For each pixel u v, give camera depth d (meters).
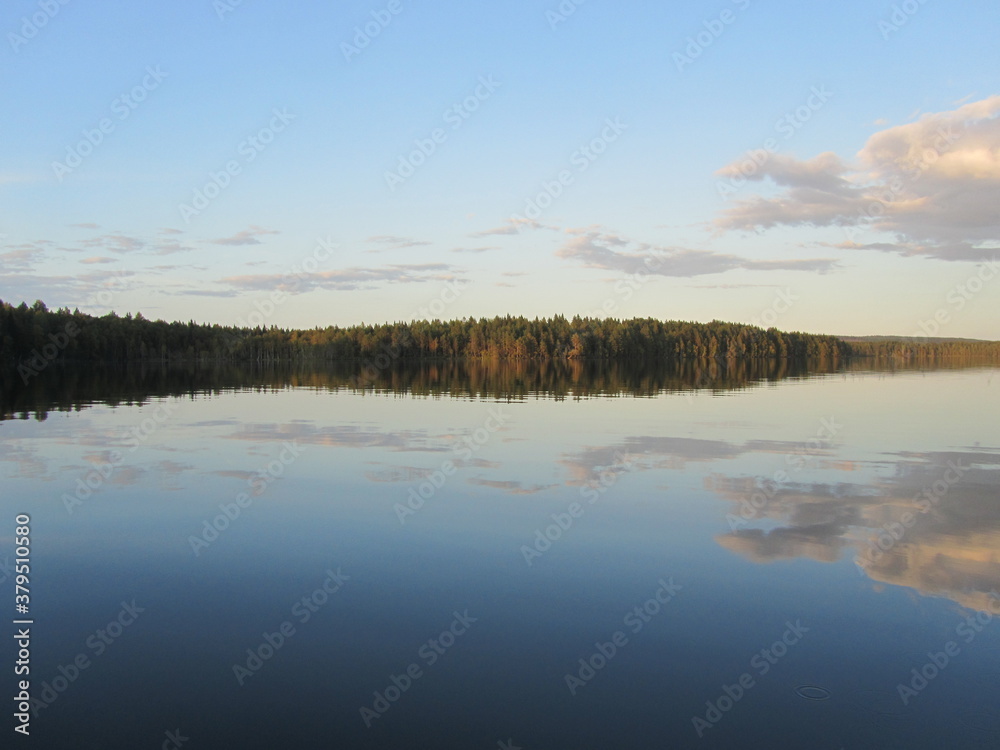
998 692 6.16
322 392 38.78
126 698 6.09
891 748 5.39
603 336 112.88
